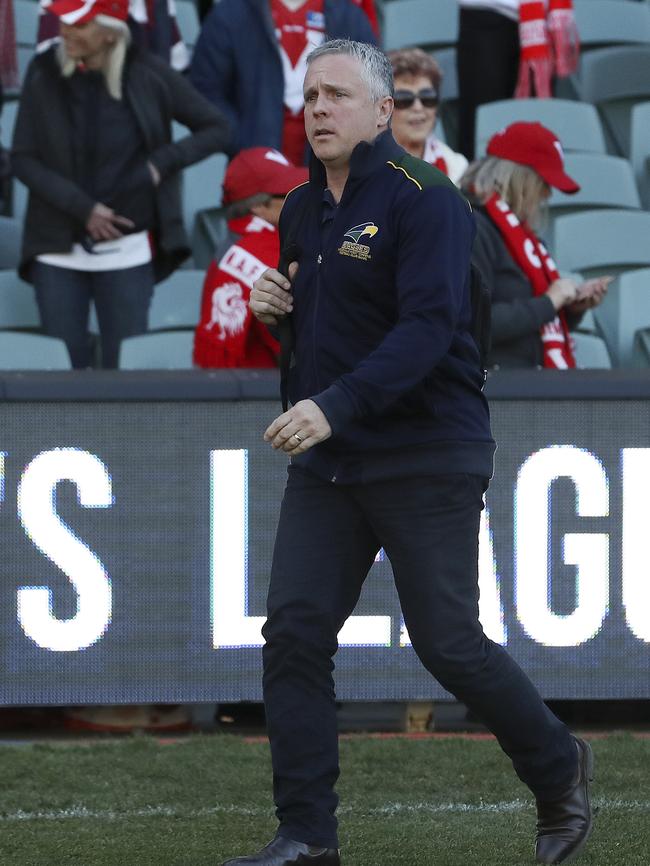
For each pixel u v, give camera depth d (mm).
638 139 30922
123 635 17203
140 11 26328
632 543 17422
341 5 25828
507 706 11898
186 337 22844
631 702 19016
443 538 11672
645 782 15406
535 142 19438
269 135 25250
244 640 17328
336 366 11727
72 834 13391
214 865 12297
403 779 15594
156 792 15031
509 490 17297
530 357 19359
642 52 32938
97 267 22906
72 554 17094
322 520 11875
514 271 19328
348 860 12438
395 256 11430
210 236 28016
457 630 11680
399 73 22109
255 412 17250
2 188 29031
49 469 17016
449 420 11703
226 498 17234
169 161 23062
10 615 17031
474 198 19609
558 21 29922
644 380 17328
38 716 18812
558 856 12219
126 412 17109
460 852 12688
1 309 24828
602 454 17359
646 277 25891
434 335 11078
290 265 12047
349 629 17297
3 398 16844
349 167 11555
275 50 25219
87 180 22875
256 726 18656
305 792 11578
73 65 22766
